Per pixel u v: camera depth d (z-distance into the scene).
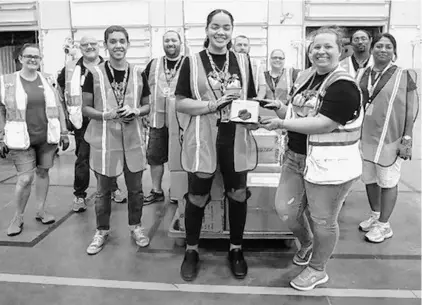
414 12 6.51
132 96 2.79
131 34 6.66
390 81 2.90
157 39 6.63
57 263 2.78
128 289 2.46
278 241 3.05
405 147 2.91
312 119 2.11
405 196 4.13
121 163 2.86
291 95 2.43
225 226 2.86
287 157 2.44
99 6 6.62
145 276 2.60
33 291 2.44
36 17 6.76
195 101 2.33
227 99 2.22
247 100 2.27
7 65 7.16
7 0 6.75
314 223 2.32
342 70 2.13
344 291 2.42
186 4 6.48
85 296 2.38
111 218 3.59
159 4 6.53
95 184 4.64
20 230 3.28
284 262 2.77
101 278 2.58
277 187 2.63
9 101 3.05
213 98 2.34
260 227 2.84
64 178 4.89
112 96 2.76
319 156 2.17
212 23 2.30
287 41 6.52
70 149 6.60
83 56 3.72
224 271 2.66
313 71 2.31
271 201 2.79
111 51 2.71
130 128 2.84
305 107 2.23
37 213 3.51
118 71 2.79
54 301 2.34
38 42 6.85
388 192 3.02
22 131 3.09
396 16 6.52
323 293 2.40
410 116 2.91
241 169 2.41
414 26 6.54
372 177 3.11
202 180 2.46
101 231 3.00
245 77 2.41
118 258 2.85
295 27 6.49
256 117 2.17
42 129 3.21
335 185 2.19
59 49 6.81
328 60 2.13
